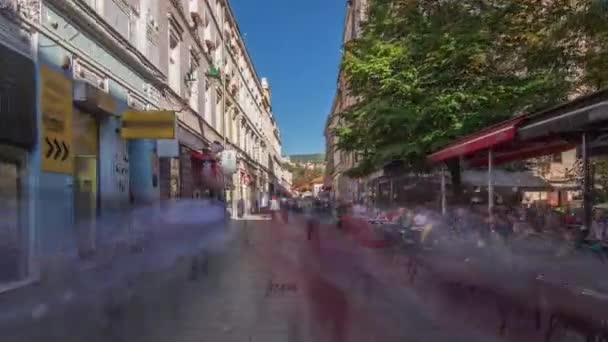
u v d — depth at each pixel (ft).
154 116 54.90
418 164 57.93
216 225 71.26
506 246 27.76
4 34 33.01
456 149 37.14
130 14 59.47
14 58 34.12
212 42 111.34
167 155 68.74
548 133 25.94
